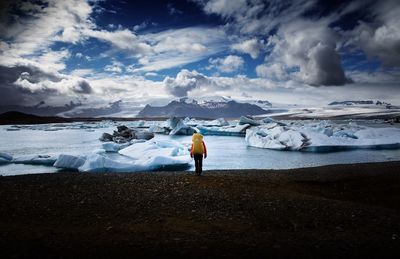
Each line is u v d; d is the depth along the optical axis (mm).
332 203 8523
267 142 32656
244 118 56156
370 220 7066
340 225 6715
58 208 7770
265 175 13109
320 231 6281
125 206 7969
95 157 18188
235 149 31547
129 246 5305
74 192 9344
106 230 6199
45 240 5574
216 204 8203
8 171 18625
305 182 11852
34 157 22016
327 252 5098
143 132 45000
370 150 29953
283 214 7445
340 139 31578
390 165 16250
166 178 11523
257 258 4840
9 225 6508
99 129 79375
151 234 5969
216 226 6531
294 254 4996
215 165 21062
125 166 18156
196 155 11945
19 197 8750
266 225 6672
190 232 6113
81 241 5539
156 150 24062
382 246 5395
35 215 7234
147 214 7355
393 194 10445
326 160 23438
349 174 13352
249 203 8336
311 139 30641
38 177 11883
